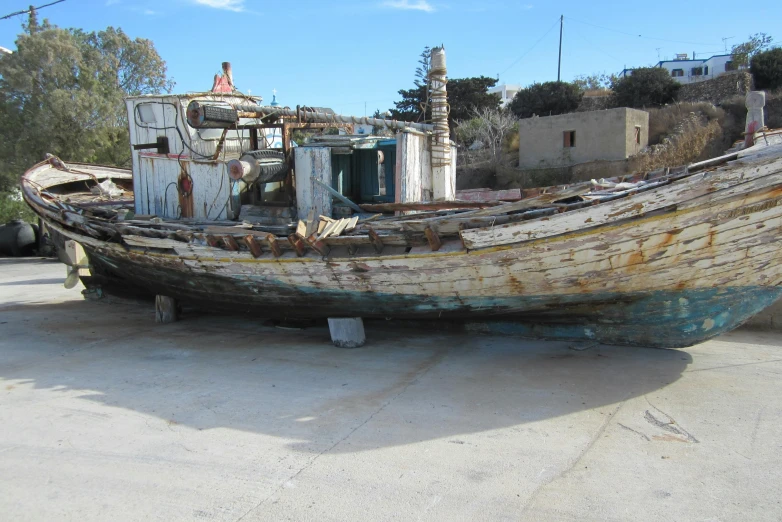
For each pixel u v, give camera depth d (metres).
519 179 22.97
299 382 5.21
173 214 7.65
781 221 4.37
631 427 4.09
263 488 3.41
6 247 17.19
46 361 6.10
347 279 5.77
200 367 5.76
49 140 19.98
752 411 4.27
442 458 3.72
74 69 21.12
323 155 6.66
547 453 3.75
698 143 21.59
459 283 5.37
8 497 3.38
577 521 3.00
